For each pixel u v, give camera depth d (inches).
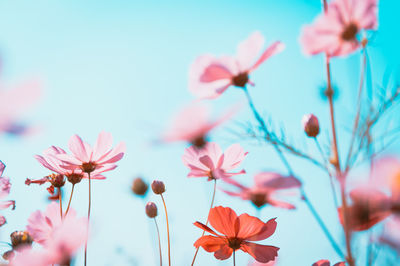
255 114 20.0
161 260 21.5
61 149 22.2
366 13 19.3
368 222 17.3
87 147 21.8
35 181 21.7
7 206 21.0
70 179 22.0
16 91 12.1
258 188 18.1
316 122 19.7
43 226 20.2
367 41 19.7
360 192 17.2
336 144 19.1
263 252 21.1
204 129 16.6
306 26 19.7
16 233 20.8
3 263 19.6
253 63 21.0
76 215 20.8
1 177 21.3
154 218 22.1
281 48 20.0
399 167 17.0
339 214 18.1
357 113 18.9
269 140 19.9
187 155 21.6
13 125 12.1
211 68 20.9
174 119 16.4
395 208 17.1
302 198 18.0
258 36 21.0
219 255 21.3
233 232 21.2
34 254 17.5
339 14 19.3
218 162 21.4
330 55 19.7
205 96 21.0
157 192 22.3
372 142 18.8
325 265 20.1
